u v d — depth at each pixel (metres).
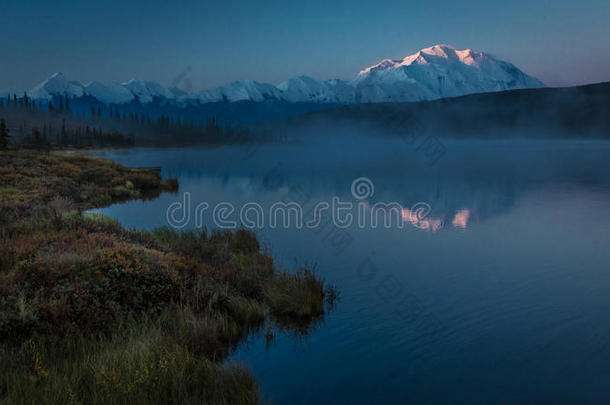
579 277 11.81
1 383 5.07
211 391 5.58
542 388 6.25
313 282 10.19
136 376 5.43
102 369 5.43
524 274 12.06
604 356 7.20
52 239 10.23
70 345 6.39
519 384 6.36
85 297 7.48
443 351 7.35
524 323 8.64
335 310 9.28
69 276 7.92
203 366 6.07
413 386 6.22
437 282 11.31
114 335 6.83
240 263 11.85
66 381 5.18
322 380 6.43
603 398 5.95
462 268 12.66
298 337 7.92
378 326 8.45
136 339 6.69
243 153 139.25
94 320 7.11
